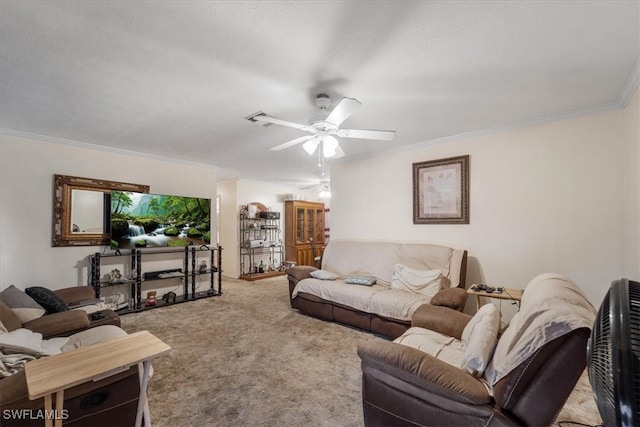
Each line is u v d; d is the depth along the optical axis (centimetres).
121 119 294
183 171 486
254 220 692
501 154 327
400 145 403
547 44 176
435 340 203
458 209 356
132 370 166
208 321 363
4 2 138
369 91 236
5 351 173
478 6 144
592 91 239
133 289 414
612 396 55
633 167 233
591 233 277
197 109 269
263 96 243
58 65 195
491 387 132
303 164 513
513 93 242
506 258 323
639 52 184
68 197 364
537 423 116
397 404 145
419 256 362
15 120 295
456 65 198
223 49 179
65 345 199
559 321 113
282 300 468
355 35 166
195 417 182
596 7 145
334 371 238
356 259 417
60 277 359
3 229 324
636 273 229
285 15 150
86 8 143
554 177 296
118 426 160
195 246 493
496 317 174
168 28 159
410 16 151
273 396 204
